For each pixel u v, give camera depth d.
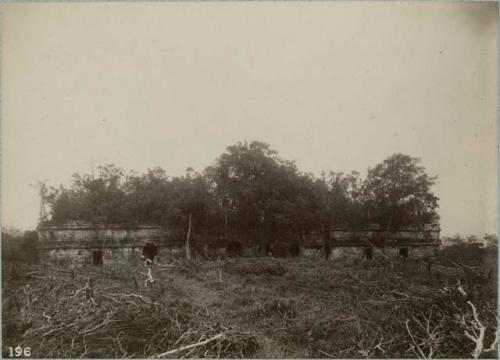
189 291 18.08
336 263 24.25
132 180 27.09
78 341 12.30
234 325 13.55
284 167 27.55
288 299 16.00
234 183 27.39
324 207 27.34
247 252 28.08
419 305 14.62
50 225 24.73
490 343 13.34
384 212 26.12
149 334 12.48
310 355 11.89
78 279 19.16
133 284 18.62
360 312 14.50
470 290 16.12
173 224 27.59
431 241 25.03
